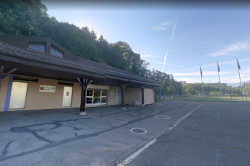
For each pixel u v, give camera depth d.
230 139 4.58
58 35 27.45
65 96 10.75
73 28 30.39
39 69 6.11
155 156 3.23
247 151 3.60
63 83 10.52
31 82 8.70
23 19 23.53
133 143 4.08
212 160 3.07
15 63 5.05
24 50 6.37
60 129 5.01
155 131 5.51
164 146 3.91
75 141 3.96
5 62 4.86
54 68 5.94
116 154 3.27
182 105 17.39
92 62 14.77
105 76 8.80
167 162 2.94
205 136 4.90
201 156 3.27
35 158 2.82
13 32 20.03
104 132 5.05
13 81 8.07
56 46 9.23
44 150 3.23
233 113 10.66
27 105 8.47
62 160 2.81
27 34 23.17
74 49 25.06
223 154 3.40
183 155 3.31
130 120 7.50
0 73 4.75
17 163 2.58
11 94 8.12
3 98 7.59
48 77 9.03
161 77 50.78
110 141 4.15
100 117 7.81
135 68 43.88
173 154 3.36
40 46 8.51
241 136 4.91
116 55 36.06
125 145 3.89
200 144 4.10
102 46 36.19
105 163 2.81
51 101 9.67
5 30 19.14
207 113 10.64
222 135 5.03
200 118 8.51
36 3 30.22
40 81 9.13
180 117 8.83
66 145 3.62
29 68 5.88
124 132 5.19
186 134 5.15
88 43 28.81
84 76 7.99
